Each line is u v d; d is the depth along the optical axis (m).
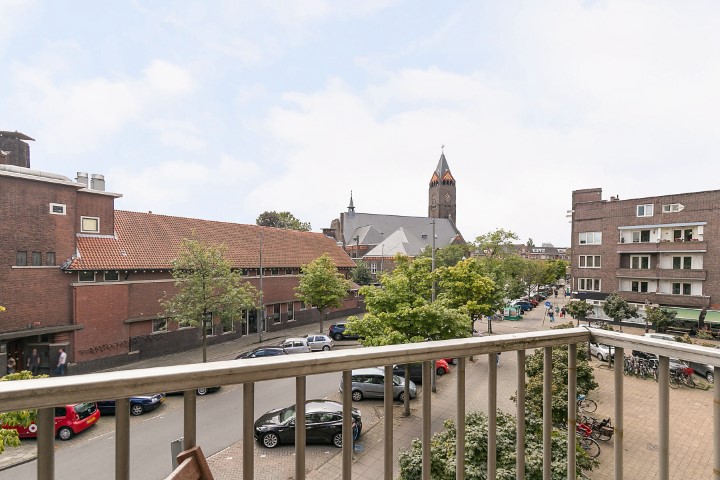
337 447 11.34
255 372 1.43
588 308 30.39
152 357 22.81
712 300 28.19
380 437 11.98
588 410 14.56
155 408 14.69
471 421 7.56
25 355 19.14
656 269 30.52
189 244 21.03
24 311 18.47
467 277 22.16
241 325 28.61
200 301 20.42
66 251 20.25
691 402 15.21
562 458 6.29
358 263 48.44
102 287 20.83
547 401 2.11
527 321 38.34
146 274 23.00
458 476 1.88
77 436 12.41
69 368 19.50
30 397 1.12
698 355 1.71
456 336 14.59
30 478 9.96
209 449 11.06
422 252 52.75
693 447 11.64
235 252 30.28
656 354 1.87
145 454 11.35
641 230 32.12
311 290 28.98
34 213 19.06
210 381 1.36
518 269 42.06
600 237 34.50
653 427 12.86
